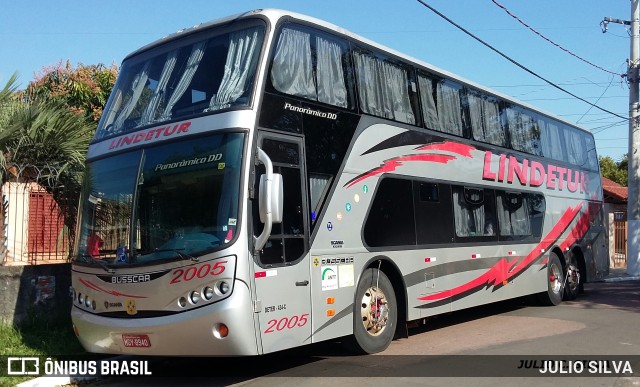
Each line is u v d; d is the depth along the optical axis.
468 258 11.12
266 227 6.69
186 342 6.64
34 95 11.23
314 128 7.96
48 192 10.64
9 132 9.60
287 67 7.71
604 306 14.56
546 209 14.45
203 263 6.63
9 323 9.52
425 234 9.99
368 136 8.93
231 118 7.03
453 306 10.60
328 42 8.54
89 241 7.70
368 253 8.67
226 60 7.64
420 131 10.19
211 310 6.50
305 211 7.62
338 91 8.52
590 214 17.03
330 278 7.94
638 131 23.28
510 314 13.27
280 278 7.11
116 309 7.16
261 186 6.72
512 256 12.71
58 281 10.19
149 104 8.01
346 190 8.37
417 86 10.39
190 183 7.06
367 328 8.77
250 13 7.76
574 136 16.70
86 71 18.11
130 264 7.07
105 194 7.69
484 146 12.12
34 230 10.88
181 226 6.96
